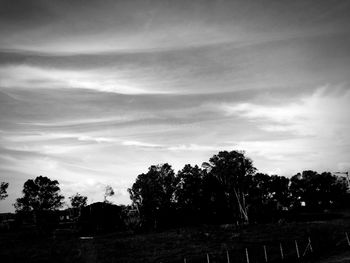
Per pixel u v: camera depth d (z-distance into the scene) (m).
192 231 65.94
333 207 118.00
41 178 115.00
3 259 40.41
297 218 84.94
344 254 33.00
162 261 34.81
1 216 129.12
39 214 111.81
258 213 88.44
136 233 74.12
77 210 115.25
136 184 93.69
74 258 40.41
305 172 128.00
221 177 88.56
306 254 34.31
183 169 102.31
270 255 34.81
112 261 36.88
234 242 46.19
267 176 121.94
